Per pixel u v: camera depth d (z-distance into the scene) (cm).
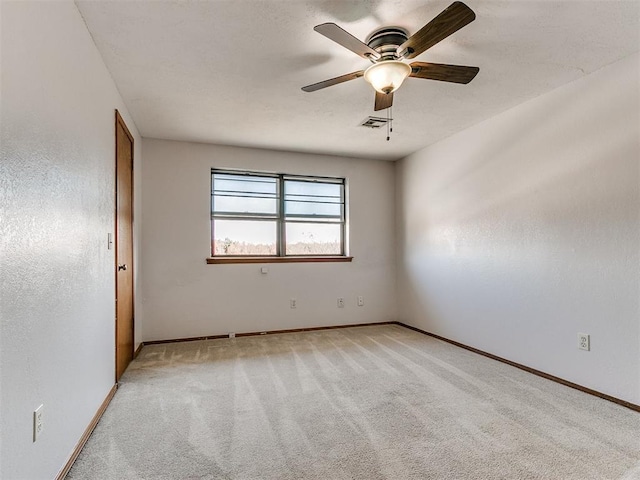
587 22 191
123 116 288
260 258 424
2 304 112
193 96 281
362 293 473
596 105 245
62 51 161
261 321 425
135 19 187
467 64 236
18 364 122
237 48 215
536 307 288
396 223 489
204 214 405
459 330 374
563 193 267
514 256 309
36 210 135
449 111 317
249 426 204
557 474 160
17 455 121
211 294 405
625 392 228
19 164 123
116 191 260
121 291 283
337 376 283
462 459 172
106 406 229
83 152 188
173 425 206
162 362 319
